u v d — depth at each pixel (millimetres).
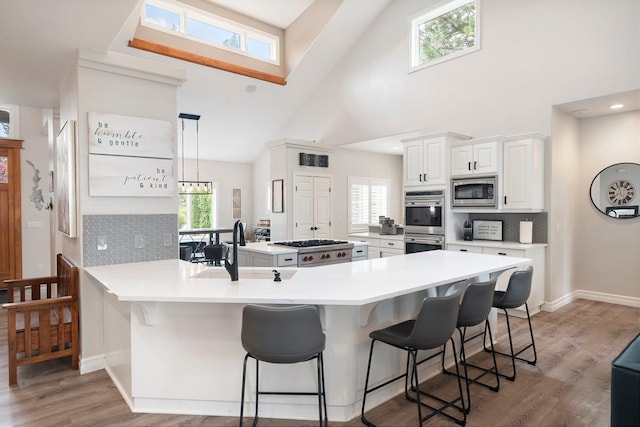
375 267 2887
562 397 2564
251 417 2299
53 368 2979
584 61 4324
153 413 2336
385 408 2412
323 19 6465
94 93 2906
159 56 5809
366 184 8086
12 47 2742
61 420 2252
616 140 4895
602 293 5031
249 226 10336
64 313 3131
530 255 4332
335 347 2246
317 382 2258
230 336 2289
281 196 6859
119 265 2984
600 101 4367
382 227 6609
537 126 4715
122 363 2562
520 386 2715
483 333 3385
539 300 4520
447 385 2732
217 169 9781
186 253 6555
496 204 4617
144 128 3092
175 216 3324
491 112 5133
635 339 1888
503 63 5016
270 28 7148
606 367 3023
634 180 4746
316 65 7152
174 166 3270
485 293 2506
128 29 4996
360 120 6848
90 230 2924
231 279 2344
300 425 2211
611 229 4945
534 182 4453
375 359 2441
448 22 5734
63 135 3219
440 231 5094
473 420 2281
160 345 2330
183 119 7504
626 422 1566
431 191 5195
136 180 3062
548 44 4617
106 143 2926
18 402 2459
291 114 8156
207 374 2314
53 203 4316
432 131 5797
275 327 1841
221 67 6320
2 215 5828
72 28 2484
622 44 4059
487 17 5168
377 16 6570
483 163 4738
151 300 1965
